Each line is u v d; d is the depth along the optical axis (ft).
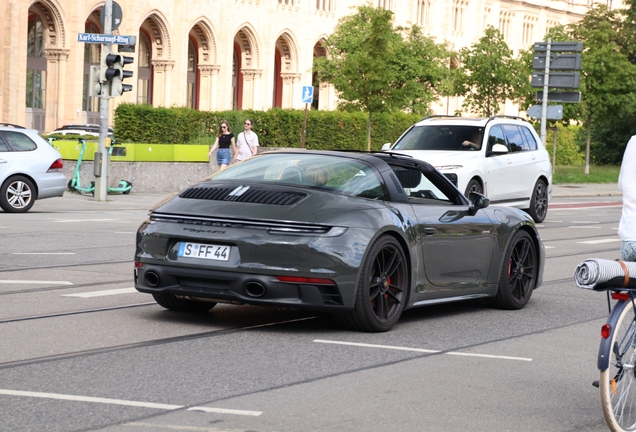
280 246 27.37
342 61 189.47
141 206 81.92
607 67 164.14
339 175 29.94
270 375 23.20
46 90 175.73
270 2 219.82
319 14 233.55
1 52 163.84
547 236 66.13
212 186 29.84
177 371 23.29
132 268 42.01
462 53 162.91
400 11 262.67
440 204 32.55
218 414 19.61
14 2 163.73
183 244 28.43
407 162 32.12
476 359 26.12
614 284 19.34
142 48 201.16
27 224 61.11
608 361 18.88
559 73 107.55
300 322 30.68
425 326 31.01
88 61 186.80
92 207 78.69
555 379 24.18
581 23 169.99
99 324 29.07
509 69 159.74
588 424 20.18
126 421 18.85
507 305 34.96
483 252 33.45
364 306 28.40
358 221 28.27
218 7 207.21
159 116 121.08
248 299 27.68
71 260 43.93
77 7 174.40
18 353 24.75
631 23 199.82
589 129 169.68
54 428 18.21
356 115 157.38
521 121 75.87
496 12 304.30
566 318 33.73
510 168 71.36
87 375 22.58
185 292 28.50
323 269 27.35
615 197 130.41
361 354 26.07
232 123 134.00
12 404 19.83
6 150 70.59
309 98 123.85
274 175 30.17
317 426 19.03
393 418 19.83
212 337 27.76
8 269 40.40
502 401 21.70
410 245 29.99
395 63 179.93
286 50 229.86
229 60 211.41
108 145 84.84
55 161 72.54
